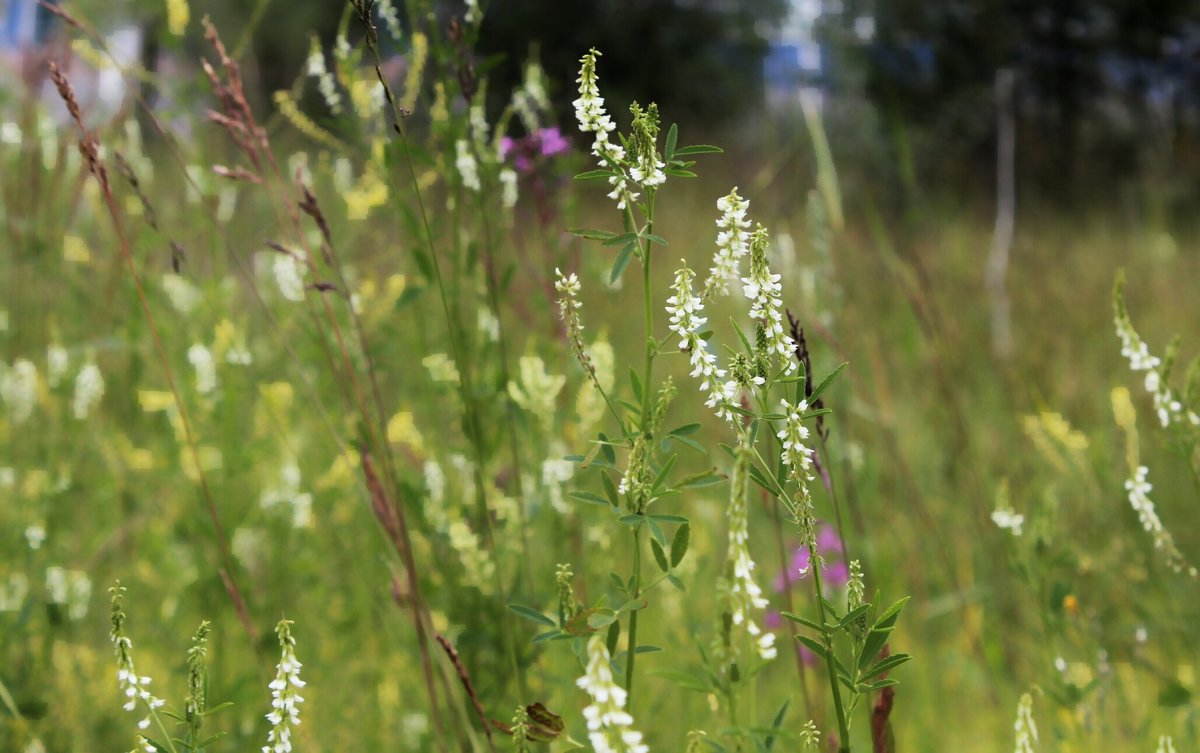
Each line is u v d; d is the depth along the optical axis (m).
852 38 15.27
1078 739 2.23
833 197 3.31
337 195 2.88
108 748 2.42
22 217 3.16
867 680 1.47
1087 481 2.86
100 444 3.10
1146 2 16.61
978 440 3.75
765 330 1.30
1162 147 12.55
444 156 2.33
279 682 1.28
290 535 2.79
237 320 3.08
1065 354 4.89
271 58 14.88
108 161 3.02
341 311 2.67
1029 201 14.44
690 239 6.53
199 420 2.85
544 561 2.53
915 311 3.78
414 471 2.68
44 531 2.72
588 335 2.60
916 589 3.16
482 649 2.30
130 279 3.11
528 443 2.45
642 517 1.36
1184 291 6.30
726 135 16.59
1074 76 16.98
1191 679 2.40
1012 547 2.26
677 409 3.73
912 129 15.52
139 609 2.86
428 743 2.29
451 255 2.37
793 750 2.09
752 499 2.90
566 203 2.66
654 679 2.51
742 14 19.34
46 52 3.03
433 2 2.32
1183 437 1.80
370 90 2.43
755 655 1.34
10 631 2.44
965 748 2.63
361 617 2.80
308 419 3.15
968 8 16.62
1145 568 2.74
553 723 1.40
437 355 2.47
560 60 18.09
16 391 2.97
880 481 3.48
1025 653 2.77
